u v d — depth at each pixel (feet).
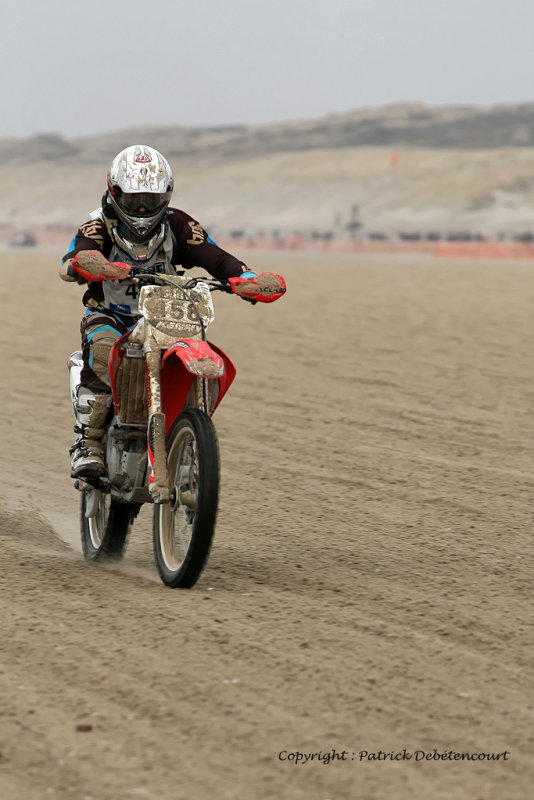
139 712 30.63
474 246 494.18
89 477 44.98
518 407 88.58
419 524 54.65
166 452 42.01
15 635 36.60
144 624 37.91
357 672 34.17
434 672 34.55
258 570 46.03
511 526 54.54
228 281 43.96
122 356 43.21
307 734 29.53
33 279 243.81
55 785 26.50
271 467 66.80
